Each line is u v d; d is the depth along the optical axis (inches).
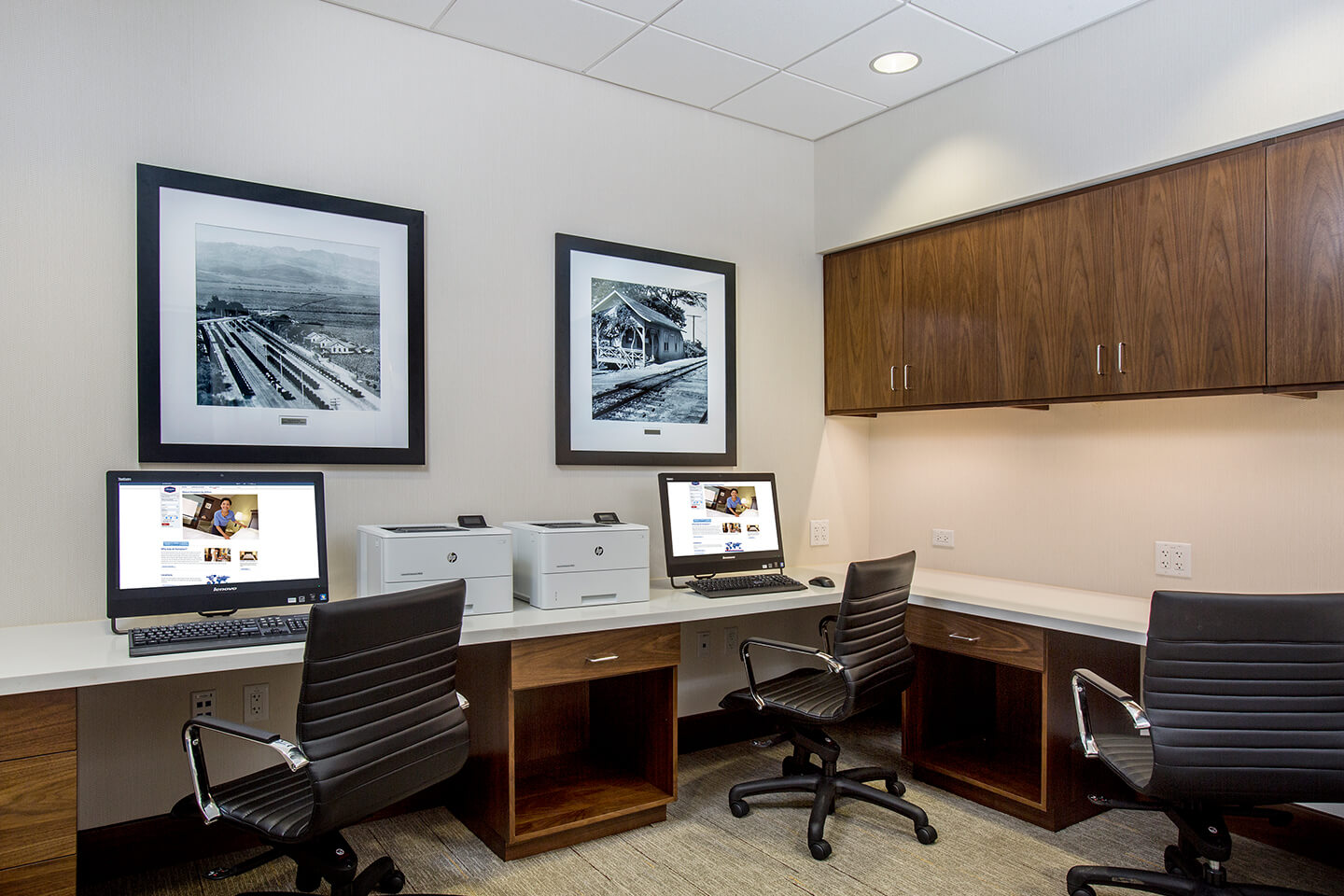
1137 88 100.5
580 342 117.6
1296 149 88.7
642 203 124.3
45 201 84.1
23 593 83.6
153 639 75.0
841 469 147.0
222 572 84.3
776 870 90.3
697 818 103.8
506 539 95.7
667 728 102.5
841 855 93.9
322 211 97.9
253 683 94.7
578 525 104.9
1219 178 94.9
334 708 65.4
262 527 87.1
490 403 110.3
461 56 108.7
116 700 87.2
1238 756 72.1
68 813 67.6
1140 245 101.8
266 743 63.4
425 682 73.1
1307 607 70.2
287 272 96.0
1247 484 101.9
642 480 124.3
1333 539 94.7
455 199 108.0
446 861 91.7
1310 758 71.4
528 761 113.2
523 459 113.0
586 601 100.7
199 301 91.0
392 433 102.2
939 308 125.6
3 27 82.2
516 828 92.5
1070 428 120.3
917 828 97.0
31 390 83.6
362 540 96.1
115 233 87.4
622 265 121.3
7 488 82.7
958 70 117.1
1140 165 100.3
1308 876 89.4
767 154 138.3
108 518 80.0
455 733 76.2
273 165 95.8
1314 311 87.1
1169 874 81.4
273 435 95.0
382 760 68.7
